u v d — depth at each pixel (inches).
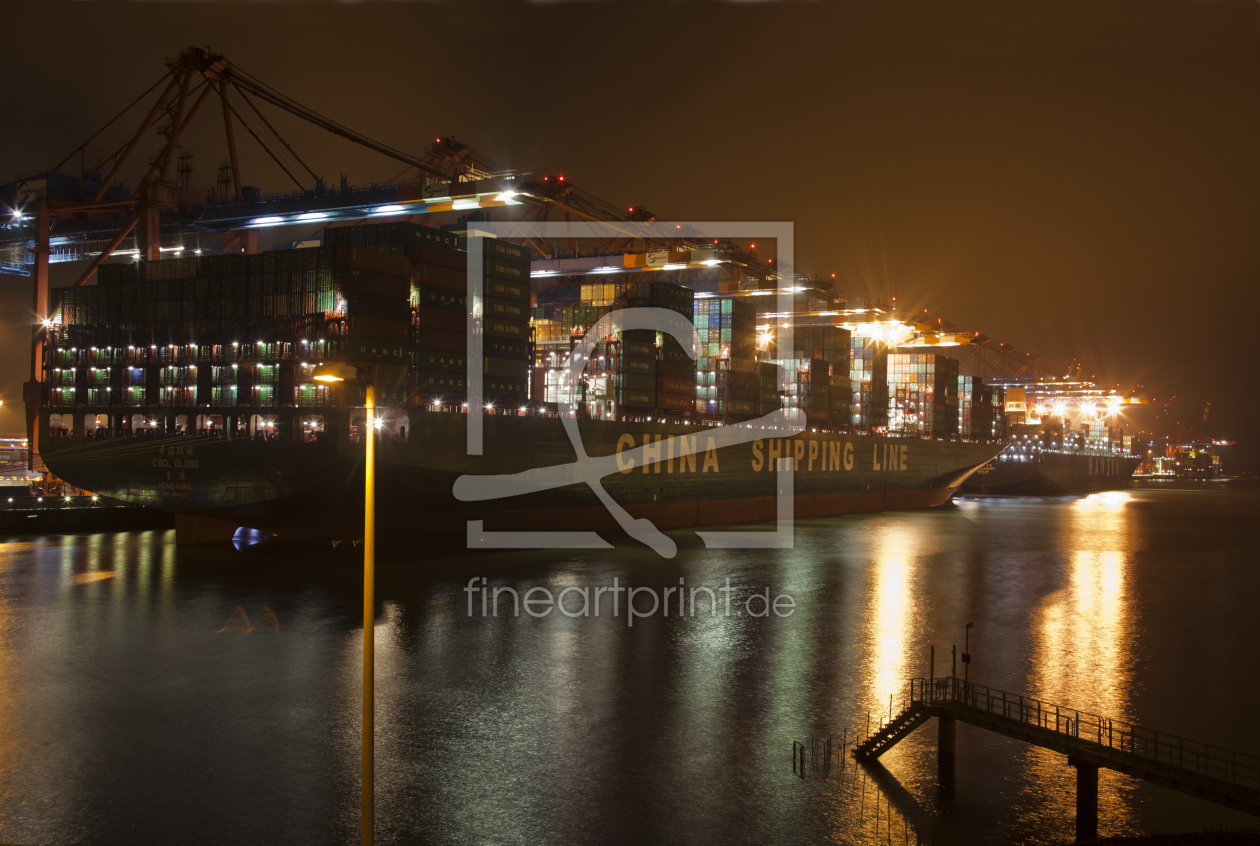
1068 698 1359.5
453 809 944.9
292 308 2311.8
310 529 2524.6
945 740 1063.6
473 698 1290.6
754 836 896.9
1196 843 786.2
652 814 940.0
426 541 2583.7
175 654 1498.5
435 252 2429.9
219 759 1066.1
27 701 1264.8
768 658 1530.5
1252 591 2352.4
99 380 2632.9
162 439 2503.7
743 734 1166.3
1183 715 1290.6
